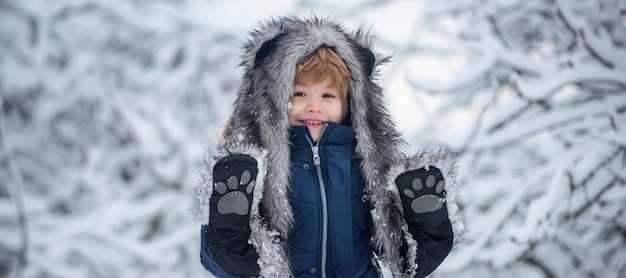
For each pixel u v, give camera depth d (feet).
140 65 17.08
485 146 11.10
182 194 15.31
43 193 17.03
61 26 16.98
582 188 11.20
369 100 6.13
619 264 12.89
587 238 12.92
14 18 17.15
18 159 17.19
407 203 5.39
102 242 14.92
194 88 16.85
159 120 15.70
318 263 5.58
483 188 13.19
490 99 10.98
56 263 14.62
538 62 11.25
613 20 11.44
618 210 11.94
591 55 10.88
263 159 5.16
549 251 13.58
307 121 5.85
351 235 5.64
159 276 14.62
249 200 4.95
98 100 17.11
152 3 16.14
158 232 15.51
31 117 17.57
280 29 6.06
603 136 10.48
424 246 5.52
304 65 5.86
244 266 5.08
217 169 4.97
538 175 11.02
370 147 5.92
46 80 17.08
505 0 12.67
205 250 5.35
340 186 5.66
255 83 5.93
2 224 15.46
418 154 5.58
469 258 10.59
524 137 11.16
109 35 16.83
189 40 16.29
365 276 5.74
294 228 5.61
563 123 11.46
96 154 16.28
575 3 12.26
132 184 16.42
